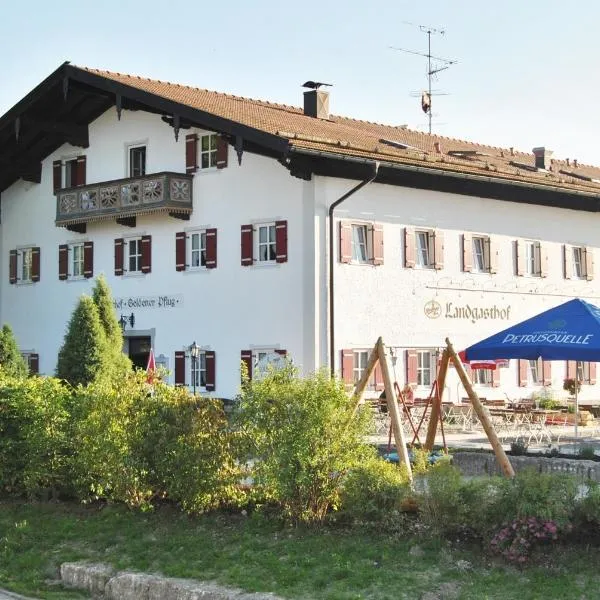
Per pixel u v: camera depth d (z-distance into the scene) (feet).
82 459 43.52
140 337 99.55
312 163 83.10
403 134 111.55
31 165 110.93
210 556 35.01
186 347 94.17
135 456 41.83
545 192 101.30
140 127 99.81
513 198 99.19
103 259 102.94
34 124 102.58
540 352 54.39
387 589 30.14
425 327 91.15
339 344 84.53
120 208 96.84
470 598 28.63
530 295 100.99
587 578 29.84
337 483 37.60
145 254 98.32
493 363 91.20
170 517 41.06
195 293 93.50
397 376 88.63
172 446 40.45
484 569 31.55
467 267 94.99
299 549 34.81
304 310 83.82
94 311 71.67
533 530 31.53
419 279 90.89
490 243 97.35
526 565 31.40
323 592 30.37
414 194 90.79
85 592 34.35
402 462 40.57
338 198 85.25
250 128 81.51
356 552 33.94
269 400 38.45
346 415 37.91
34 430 45.91
